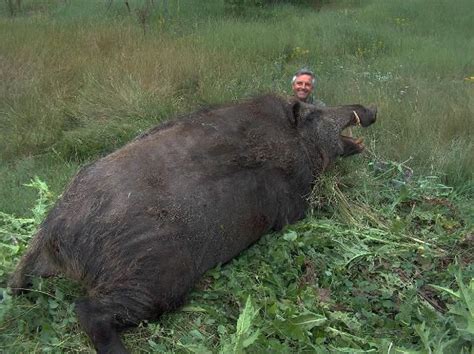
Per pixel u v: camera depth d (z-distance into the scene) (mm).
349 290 4074
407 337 3553
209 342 3516
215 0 15578
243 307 3746
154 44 9594
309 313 3557
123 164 3801
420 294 4051
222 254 4047
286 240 4348
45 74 7883
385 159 6027
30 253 3705
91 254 3561
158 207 3668
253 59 9531
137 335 3539
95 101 7281
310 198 4832
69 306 3607
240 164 4199
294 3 16234
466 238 4578
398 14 14414
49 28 10484
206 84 7848
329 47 10781
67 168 5879
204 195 3877
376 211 5004
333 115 5133
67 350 3404
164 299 3617
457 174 5773
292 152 4645
